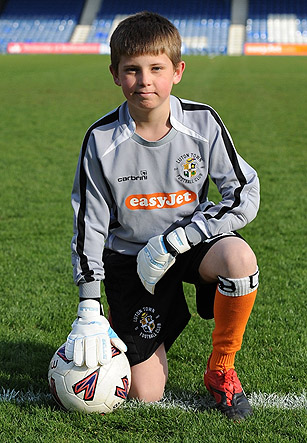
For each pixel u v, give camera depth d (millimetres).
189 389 2797
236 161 2613
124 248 2754
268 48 42000
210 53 43812
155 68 2379
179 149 2568
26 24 47750
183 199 2637
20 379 2879
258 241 5207
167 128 2557
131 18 2457
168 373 2965
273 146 9945
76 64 30703
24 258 4770
